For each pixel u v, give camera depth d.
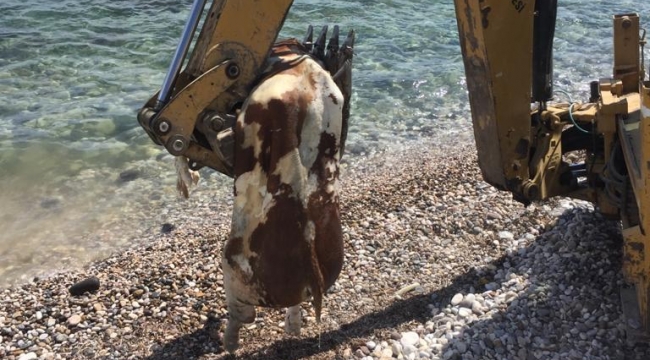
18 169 9.41
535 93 5.22
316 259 4.30
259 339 5.47
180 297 6.17
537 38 4.98
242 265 4.36
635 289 5.13
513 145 4.85
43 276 7.17
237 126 4.09
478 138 4.96
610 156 5.15
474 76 4.71
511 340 5.09
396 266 6.40
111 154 9.80
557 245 6.25
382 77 11.97
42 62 12.54
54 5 14.93
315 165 4.20
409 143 9.91
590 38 13.63
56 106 11.07
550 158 5.43
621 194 5.02
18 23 13.98
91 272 6.97
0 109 10.91
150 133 4.25
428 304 5.80
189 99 4.11
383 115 10.81
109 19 14.37
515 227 6.80
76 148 9.92
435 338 5.30
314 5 14.98
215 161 4.35
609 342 4.93
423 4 15.30
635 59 5.56
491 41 4.49
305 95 4.11
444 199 7.60
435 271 6.27
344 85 4.50
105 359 5.46
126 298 6.23
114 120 10.66
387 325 5.55
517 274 5.98
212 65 4.15
